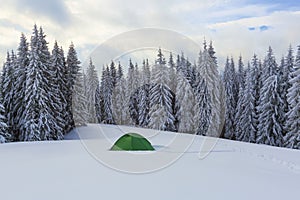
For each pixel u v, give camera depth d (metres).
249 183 4.48
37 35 17.89
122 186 4.16
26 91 16.58
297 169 5.90
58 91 17.34
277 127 20.19
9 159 6.26
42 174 4.86
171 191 3.98
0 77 19.00
